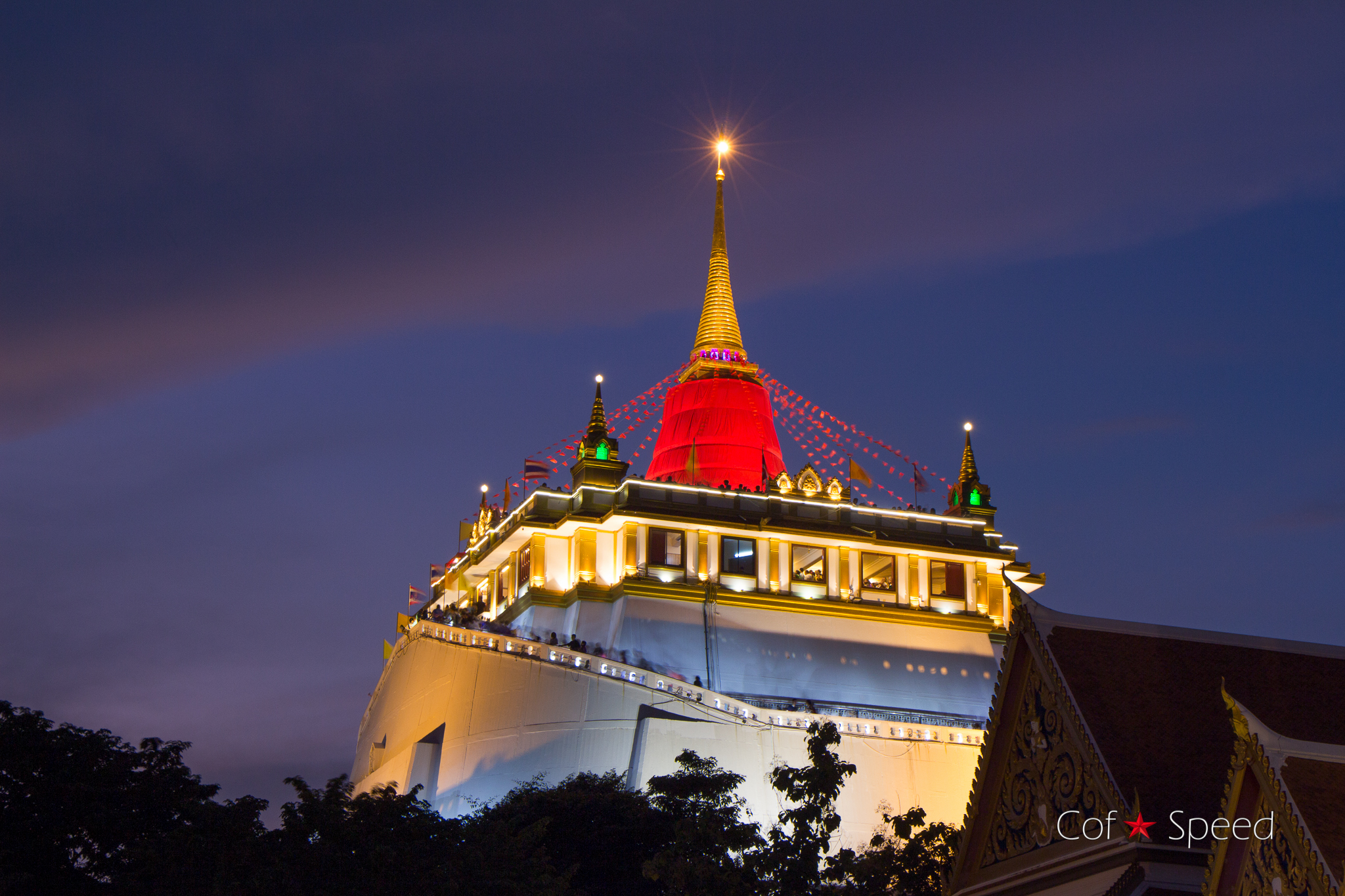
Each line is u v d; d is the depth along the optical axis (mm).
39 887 51938
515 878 52219
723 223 123375
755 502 100125
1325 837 28312
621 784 77188
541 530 98438
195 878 49156
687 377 115812
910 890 53625
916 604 101188
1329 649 37750
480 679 91562
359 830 51594
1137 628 37719
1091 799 34812
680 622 94562
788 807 81125
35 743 54375
